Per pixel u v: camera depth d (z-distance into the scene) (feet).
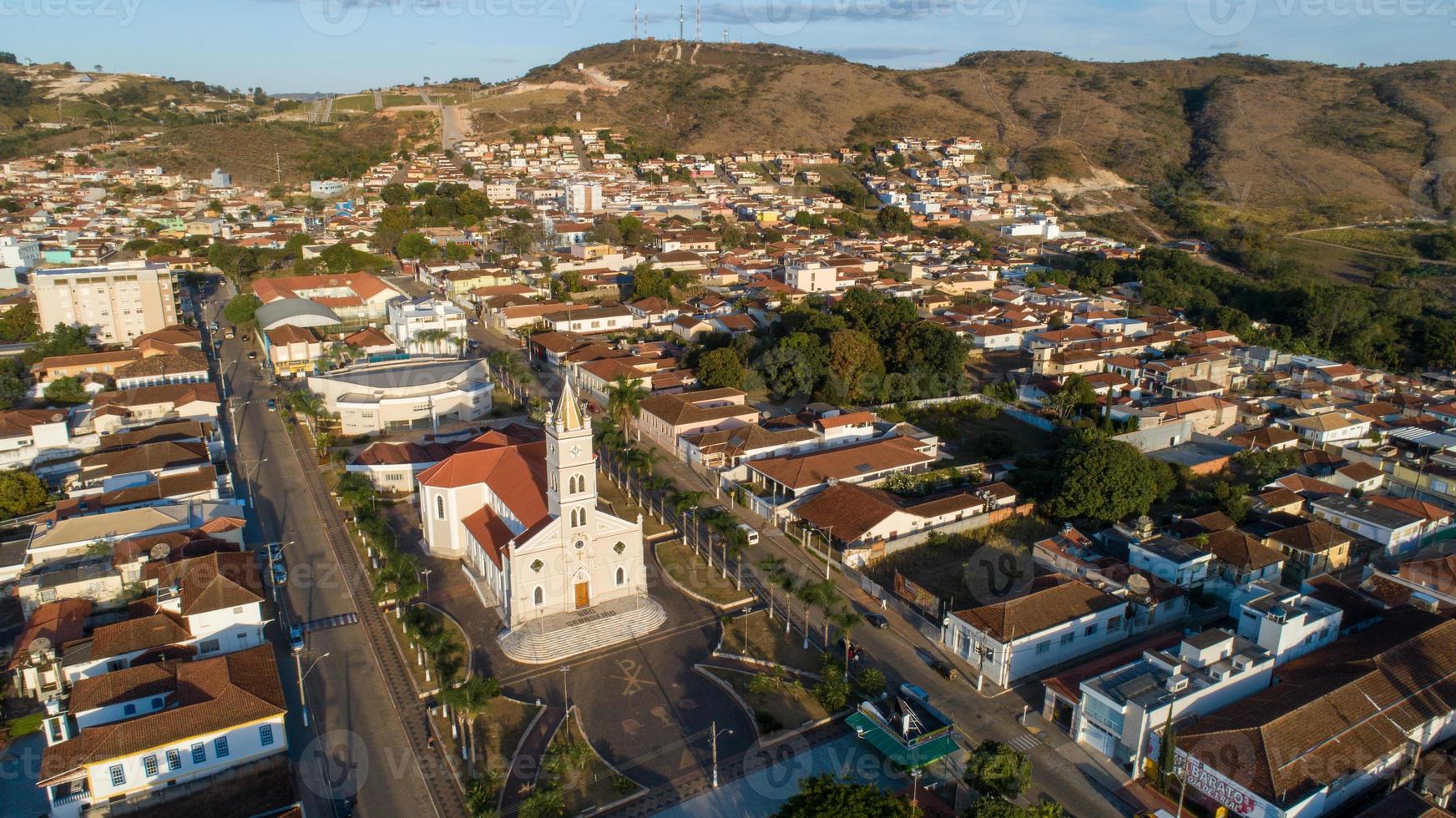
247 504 398.42
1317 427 480.64
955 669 287.48
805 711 266.77
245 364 606.14
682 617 316.40
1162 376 555.28
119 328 636.89
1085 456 382.42
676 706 268.21
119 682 249.55
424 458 416.26
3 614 310.24
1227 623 315.58
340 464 430.20
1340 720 237.25
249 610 289.74
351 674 282.77
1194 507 397.39
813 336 565.94
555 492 299.58
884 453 431.84
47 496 393.09
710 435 454.40
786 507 387.14
